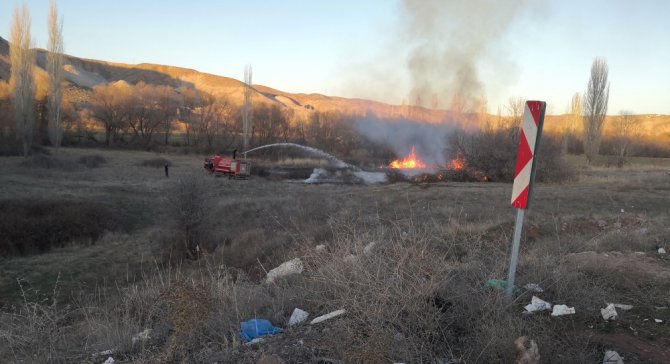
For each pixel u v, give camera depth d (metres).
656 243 7.57
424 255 4.63
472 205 17.92
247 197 26.23
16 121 44.31
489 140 31.48
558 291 4.75
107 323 4.77
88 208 20.95
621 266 5.83
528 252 7.25
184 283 4.23
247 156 56.81
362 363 3.36
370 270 4.52
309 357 3.52
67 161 39.53
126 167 42.12
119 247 17.52
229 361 3.56
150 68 192.62
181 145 63.12
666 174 34.44
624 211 15.70
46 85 66.06
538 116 4.25
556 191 22.22
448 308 4.23
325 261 5.27
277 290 5.33
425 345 3.63
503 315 3.99
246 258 12.43
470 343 3.65
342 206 19.11
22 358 4.27
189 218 16.44
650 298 4.71
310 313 4.62
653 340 3.78
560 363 3.32
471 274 5.20
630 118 72.62
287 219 17.62
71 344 4.58
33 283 13.40
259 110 65.50
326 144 58.38
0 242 16.47
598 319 4.24
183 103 83.94
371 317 3.83
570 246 7.55
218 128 65.25
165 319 4.82
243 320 4.50
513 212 15.71
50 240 17.75
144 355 3.87
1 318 5.58
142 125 65.75
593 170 41.28
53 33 45.44
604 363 3.40
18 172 32.94
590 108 51.06
